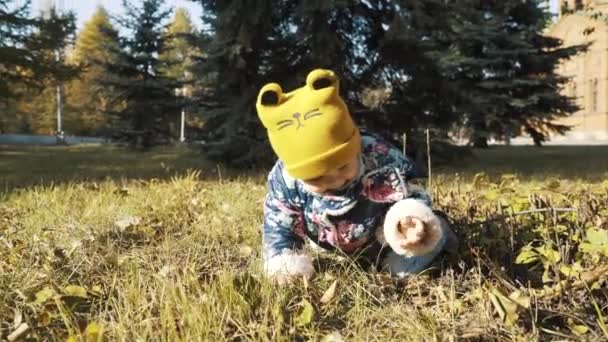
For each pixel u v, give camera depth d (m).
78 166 11.23
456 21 10.31
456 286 2.00
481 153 17.27
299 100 1.85
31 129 40.97
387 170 2.06
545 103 17.48
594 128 40.62
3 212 3.76
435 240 1.92
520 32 17.53
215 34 9.35
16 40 12.71
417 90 10.02
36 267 2.27
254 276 2.00
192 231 2.94
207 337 1.58
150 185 5.20
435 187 3.74
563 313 1.69
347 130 1.84
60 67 13.24
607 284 1.90
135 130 20.38
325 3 8.79
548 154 16.47
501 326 1.66
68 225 3.02
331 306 1.87
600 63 40.00
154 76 22.03
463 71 16.31
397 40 9.48
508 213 2.51
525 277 2.09
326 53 9.26
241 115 9.48
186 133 12.16
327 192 2.03
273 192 2.16
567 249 2.07
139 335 1.62
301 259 2.07
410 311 1.79
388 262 2.17
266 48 9.54
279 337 1.59
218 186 5.34
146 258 2.38
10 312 1.88
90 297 1.98
